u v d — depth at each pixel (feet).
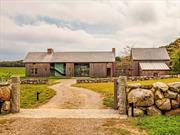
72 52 270.67
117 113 50.01
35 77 254.06
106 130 35.99
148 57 250.57
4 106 49.57
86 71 257.75
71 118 44.70
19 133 34.81
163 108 45.39
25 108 61.41
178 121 39.40
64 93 104.01
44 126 38.65
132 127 37.35
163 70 232.12
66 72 258.16
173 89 45.96
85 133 34.65
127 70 259.80
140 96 45.65
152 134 32.58
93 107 63.31
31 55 266.98
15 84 50.93
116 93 57.41
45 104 71.36
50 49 270.05
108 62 252.62
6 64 437.17
